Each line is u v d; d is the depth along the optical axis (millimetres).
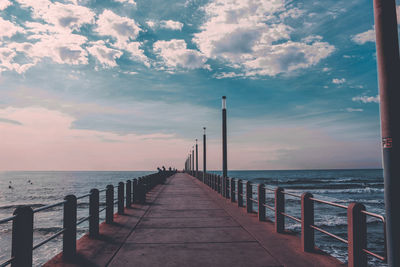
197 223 9609
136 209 12891
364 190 64750
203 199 16891
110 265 5512
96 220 7762
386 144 3729
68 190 94562
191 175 65750
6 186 117438
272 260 5766
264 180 117125
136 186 15141
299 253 6172
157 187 27219
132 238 7574
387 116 3738
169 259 5855
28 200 64250
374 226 26219
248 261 5715
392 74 3756
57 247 20375
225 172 18000
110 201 9602
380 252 18344
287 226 23078
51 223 31703
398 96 3725
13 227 4270
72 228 5926
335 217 31031
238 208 13031
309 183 96312
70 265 5473
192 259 5852
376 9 3920
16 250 4254
